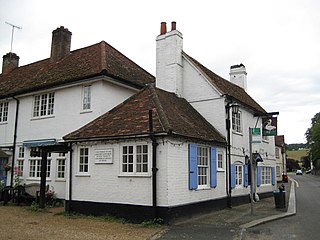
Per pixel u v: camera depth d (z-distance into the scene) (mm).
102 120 14008
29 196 16656
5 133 20406
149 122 11812
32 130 18875
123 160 12547
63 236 9156
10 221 11539
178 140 12180
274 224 11773
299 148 141250
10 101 20531
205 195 13820
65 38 21672
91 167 13289
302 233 10156
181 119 13812
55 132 17750
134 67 20562
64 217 12602
